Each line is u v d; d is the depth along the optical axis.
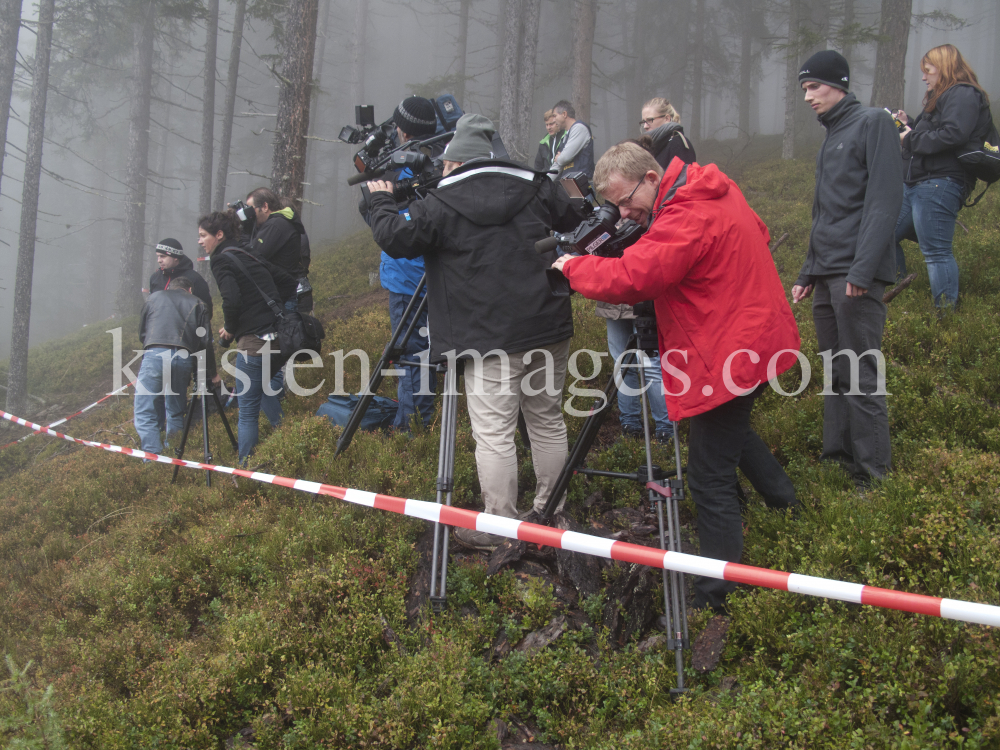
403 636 3.07
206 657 3.11
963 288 5.93
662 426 4.54
